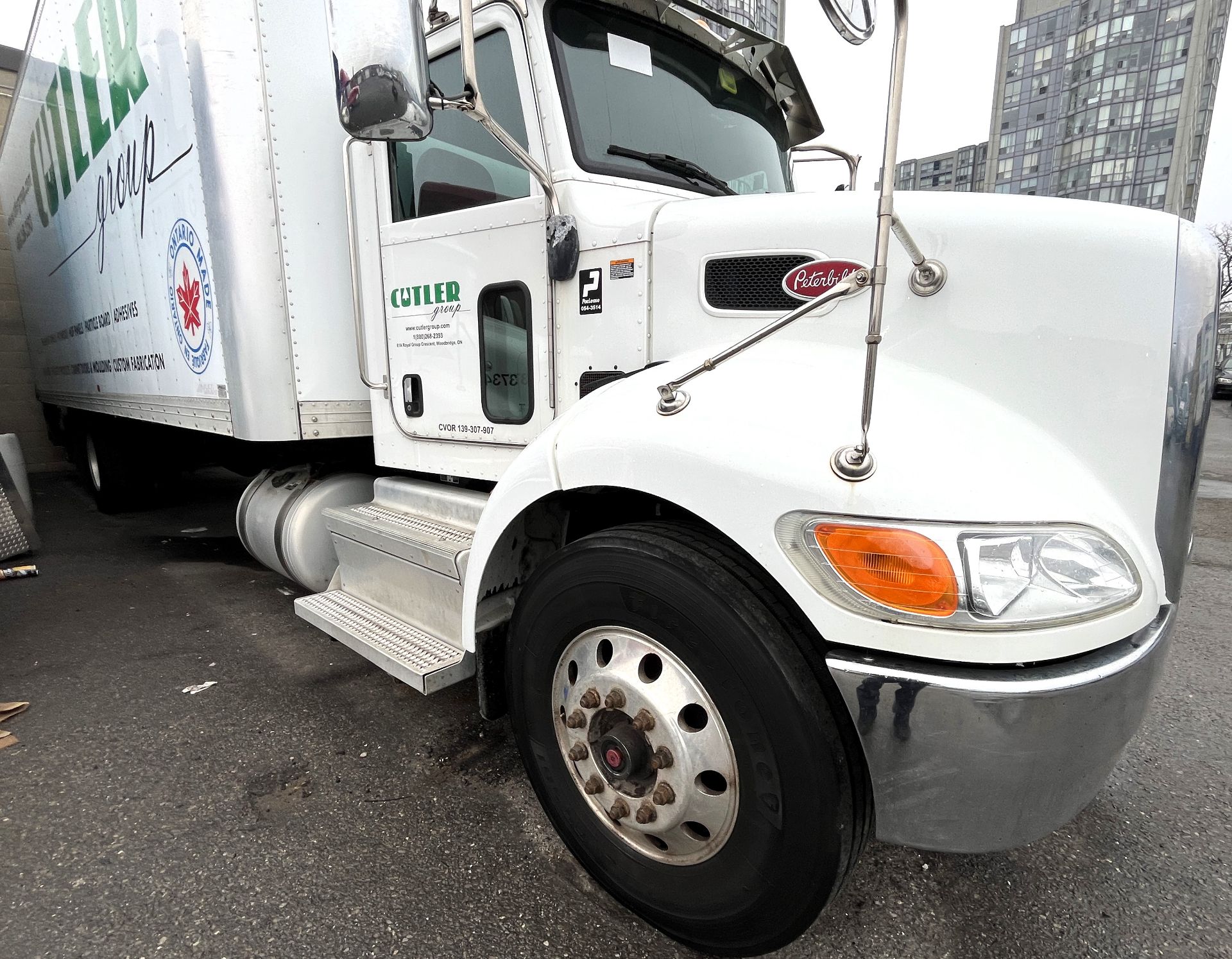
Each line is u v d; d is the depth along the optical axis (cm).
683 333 193
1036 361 149
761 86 293
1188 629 383
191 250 311
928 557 124
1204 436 153
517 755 255
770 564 137
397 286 273
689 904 158
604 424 167
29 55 545
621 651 163
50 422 895
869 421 129
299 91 276
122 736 268
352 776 242
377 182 274
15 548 505
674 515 189
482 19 224
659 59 244
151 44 311
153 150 334
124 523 637
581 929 178
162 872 197
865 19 128
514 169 226
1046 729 124
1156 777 246
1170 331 143
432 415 268
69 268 556
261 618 392
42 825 216
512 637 191
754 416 149
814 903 140
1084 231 148
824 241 170
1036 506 128
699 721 153
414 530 254
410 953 170
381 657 226
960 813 131
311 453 383
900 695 127
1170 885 195
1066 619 124
